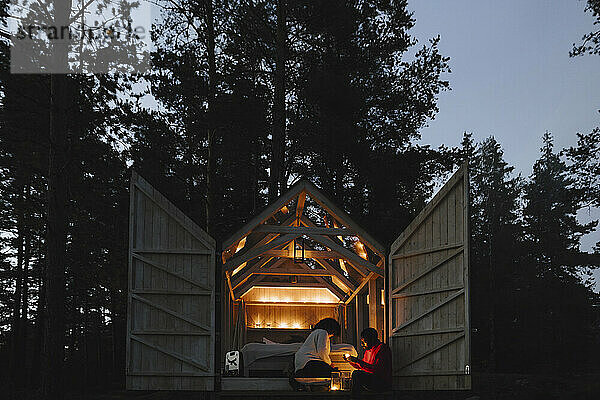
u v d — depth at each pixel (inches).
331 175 876.6
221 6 824.3
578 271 1786.4
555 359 1453.0
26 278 1091.3
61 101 570.3
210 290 440.8
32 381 1076.5
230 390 448.5
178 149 855.7
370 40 905.5
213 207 813.2
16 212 816.3
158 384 427.2
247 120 793.6
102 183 833.5
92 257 873.5
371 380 423.8
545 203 1845.5
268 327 767.7
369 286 585.0
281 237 510.0
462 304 422.0
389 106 885.2
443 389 427.2
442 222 445.7
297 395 430.0
